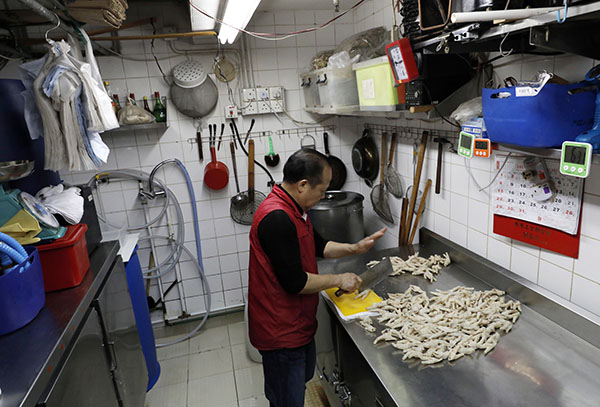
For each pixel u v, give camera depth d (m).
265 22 2.73
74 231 1.52
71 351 1.19
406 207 2.21
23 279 1.19
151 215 2.85
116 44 2.54
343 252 1.78
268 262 1.51
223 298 3.12
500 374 1.18
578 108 1.02
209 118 2.77
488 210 1.70
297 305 1.55
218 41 2.66
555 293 1.42
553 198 1.36
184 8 2.52
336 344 1.63
